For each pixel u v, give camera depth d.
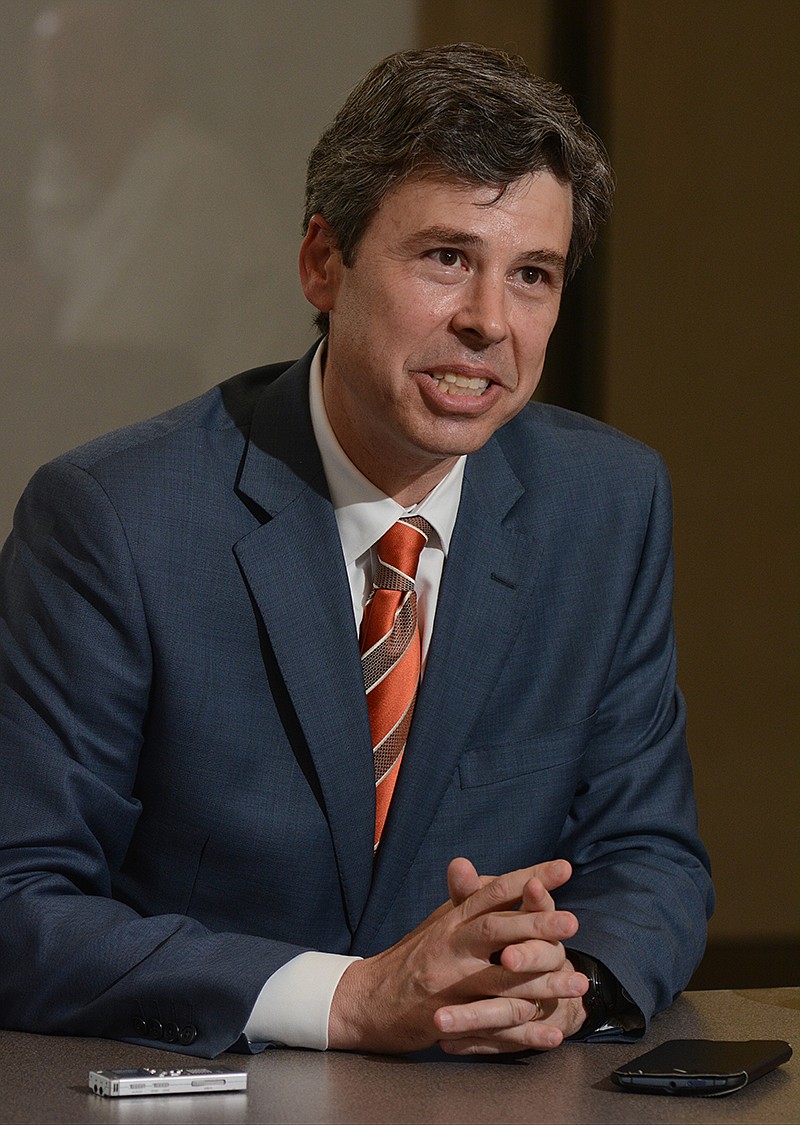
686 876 2.82
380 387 2.54
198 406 2.96
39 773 2.62
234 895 2.74
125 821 2.71
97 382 5.24
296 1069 2.17
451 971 2.21
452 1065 2.21
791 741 5.91
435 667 2.81
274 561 2.74
